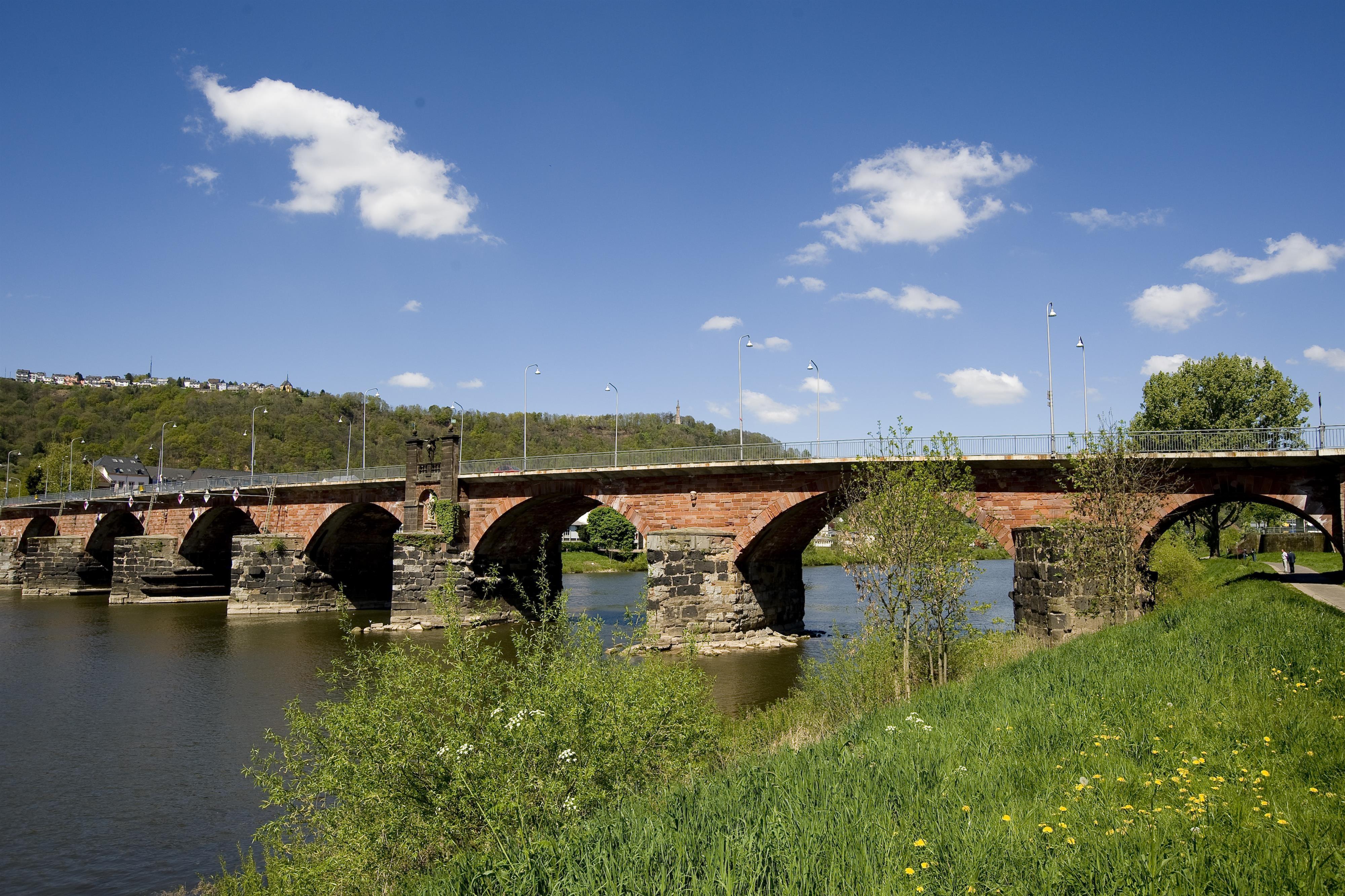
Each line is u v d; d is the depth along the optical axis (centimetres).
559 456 5156
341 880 999
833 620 5112
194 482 7456
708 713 1412
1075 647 1825
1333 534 2869
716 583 4003
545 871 638
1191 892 511
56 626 5097
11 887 1459
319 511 6003
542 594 1390
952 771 828
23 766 2127
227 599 6994
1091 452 2741
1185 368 6412
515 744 1027
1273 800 688
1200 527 7100
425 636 4584
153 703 2836
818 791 775
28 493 12688
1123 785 761
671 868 598
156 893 1432
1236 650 1422
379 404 17288
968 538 2131
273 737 1231
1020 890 526
